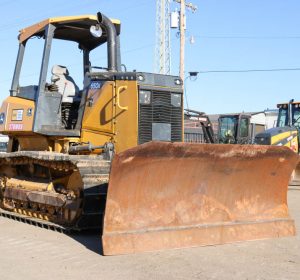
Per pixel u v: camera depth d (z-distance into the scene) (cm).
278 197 751
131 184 619
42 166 851
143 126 767
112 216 611
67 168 750
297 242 698
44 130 822
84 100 826
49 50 835
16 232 754
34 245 664
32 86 877
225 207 699
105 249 598
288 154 716
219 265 567
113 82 791
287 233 740
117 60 839
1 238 712
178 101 808
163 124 786
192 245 654
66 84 880
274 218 739
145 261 577
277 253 631
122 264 564
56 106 844
